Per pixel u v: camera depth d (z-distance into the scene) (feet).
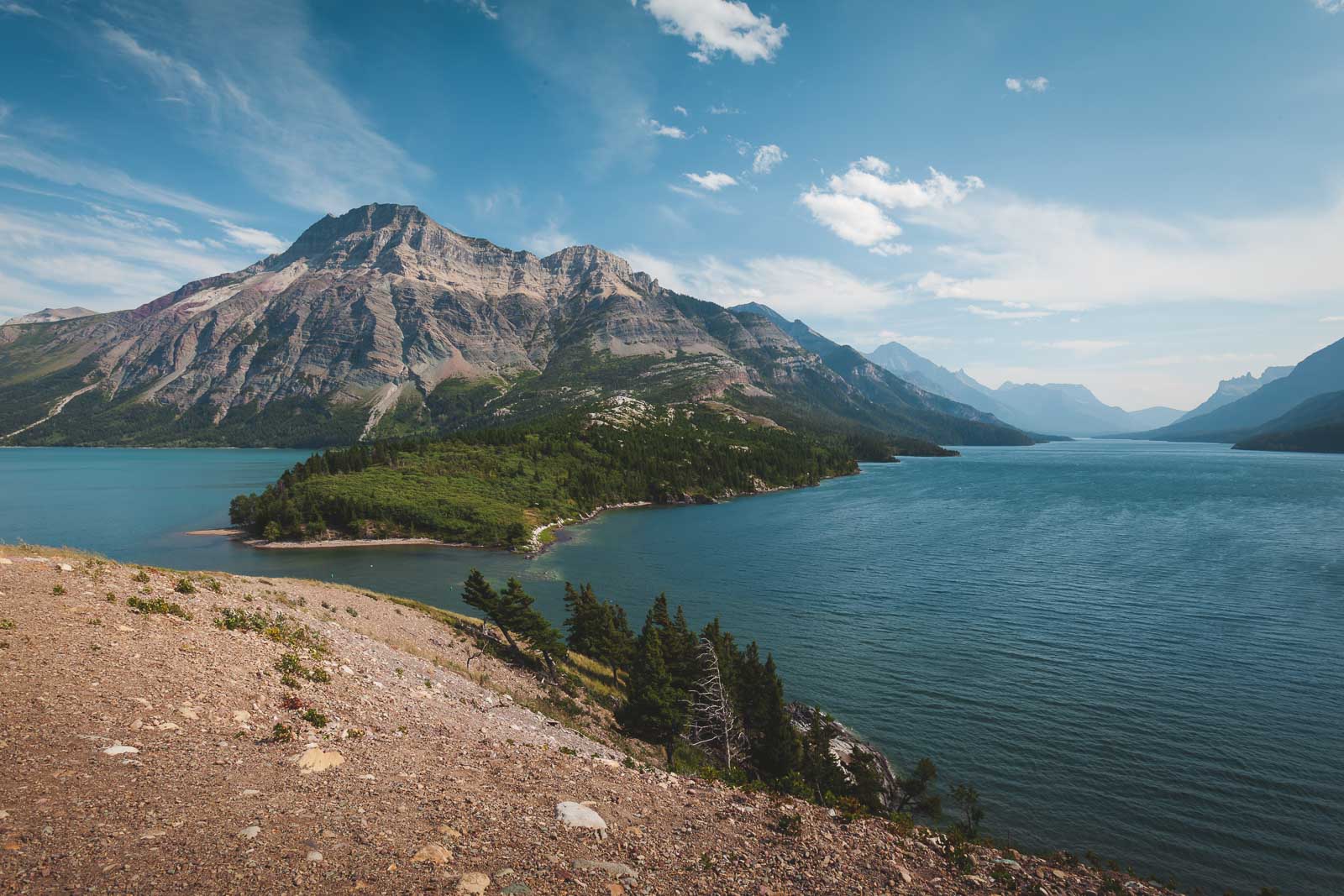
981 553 356.59
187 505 580.71
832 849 48.85
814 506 604.49
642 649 167.84
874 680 183.32
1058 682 181.06
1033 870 56.39
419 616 176.96
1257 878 106.01
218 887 29.45
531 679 156.46
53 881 27.61
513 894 33.14
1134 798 127.75
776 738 126.31
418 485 524.93
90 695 48.57
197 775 41.11
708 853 44.32
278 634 83.97
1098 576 296.51
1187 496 602.85
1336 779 133.08
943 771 137.49
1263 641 208.85
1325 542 363.15
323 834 36.47
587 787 55.42
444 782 49.85
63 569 79.05
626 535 456.45
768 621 238.48
